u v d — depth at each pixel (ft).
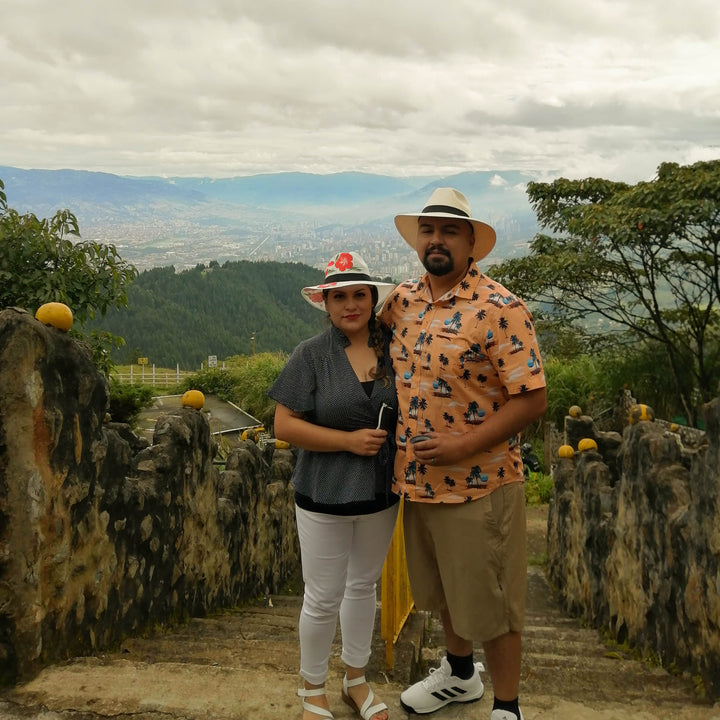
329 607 8.89
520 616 8.69
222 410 81.35
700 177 40.29
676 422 49.83
